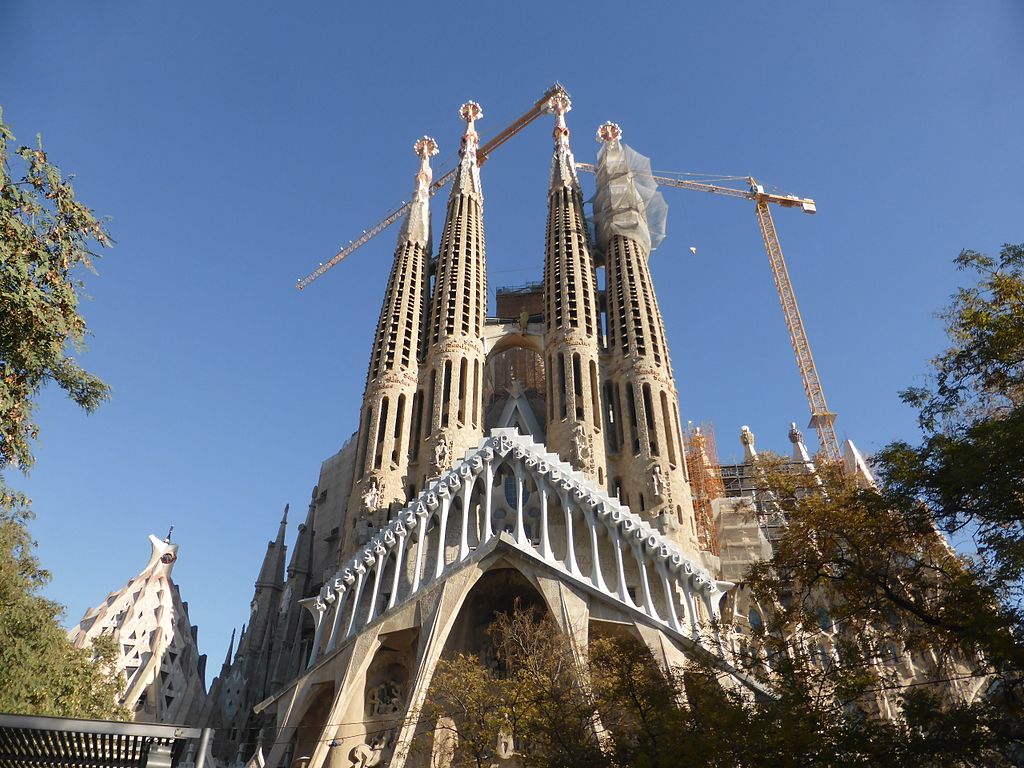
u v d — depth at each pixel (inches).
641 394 2484.0
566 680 1314.0
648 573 1971.0
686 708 962.1
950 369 848.3
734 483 3110.2
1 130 673.6
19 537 1259.2
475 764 1307.8
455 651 1926.7
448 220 3196.4
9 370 716.0
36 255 711.1
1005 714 722.2
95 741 687.7
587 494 1991.9
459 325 2765.7
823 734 750.5
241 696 2472.9
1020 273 860.6
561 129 3476.9
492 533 1983.3
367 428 2600.9
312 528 2947.8
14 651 1195.3
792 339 4185.5
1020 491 697.0
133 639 2431.1
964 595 757.9
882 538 876.0
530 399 3120.1
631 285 2790.4
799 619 938.7
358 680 1820.9
